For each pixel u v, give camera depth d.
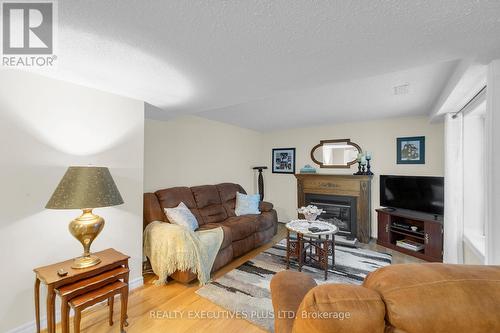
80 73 1.66
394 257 3.14
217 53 1.35
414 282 0.65
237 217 3.79
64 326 1.40
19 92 1.59
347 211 4.12
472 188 2.64
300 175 4.55
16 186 1.59
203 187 3.76
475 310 0.58
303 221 3.12
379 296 0.66
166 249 2.34
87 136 1.95
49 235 1.74
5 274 1.54
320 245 3.04
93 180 1.57
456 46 1.25
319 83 1.87
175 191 3.30
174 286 2.36
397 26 1.06
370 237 3.99
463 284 0.62
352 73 1.66
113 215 2.13
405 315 0.61
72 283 1.50
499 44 1.21
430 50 1.30
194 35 1.16
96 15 1.00
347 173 4.28
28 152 1.64
